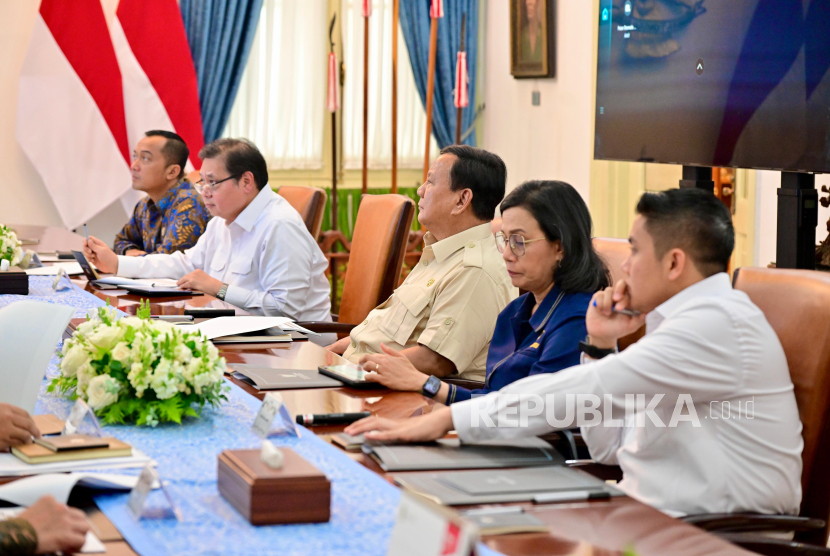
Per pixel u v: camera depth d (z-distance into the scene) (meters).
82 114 5.40
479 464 1.35
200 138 5.58
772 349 1.49
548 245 1.93
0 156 5.43
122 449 1.32
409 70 6.38
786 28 2.92
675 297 1.51
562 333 1.87
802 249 2.96
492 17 6.45
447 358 2.37
